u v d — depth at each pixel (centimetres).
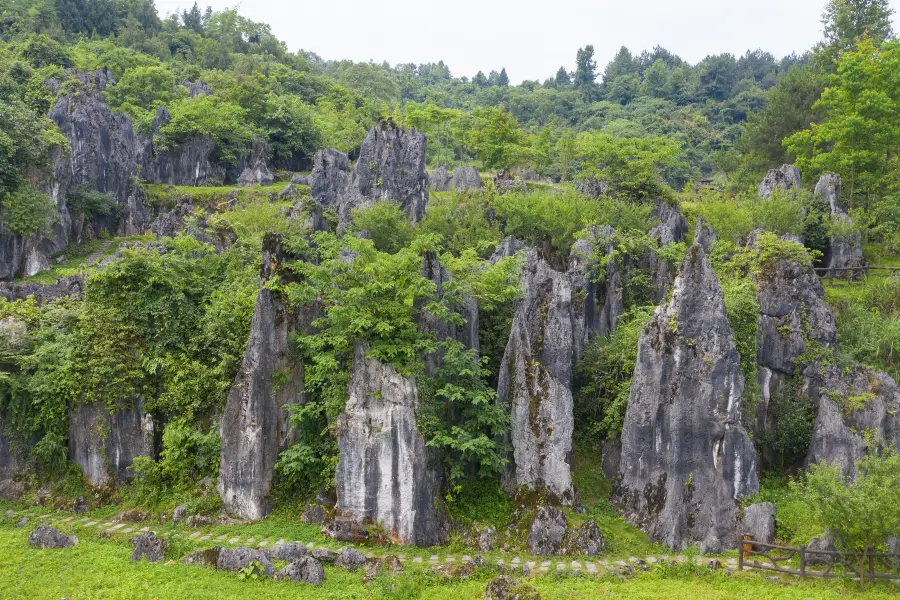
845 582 2836
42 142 6256
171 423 3747
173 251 4384
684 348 3434
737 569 2986
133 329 3903
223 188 8112
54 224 6488
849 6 8206
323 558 3014
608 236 4638
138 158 8200
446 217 5466
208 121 8512
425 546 3225
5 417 3891
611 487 3678
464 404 3578
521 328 3691
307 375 3609
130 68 10650
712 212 5453
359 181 6162
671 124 14475
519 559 3123
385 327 3269
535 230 5309
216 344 3875
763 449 3794
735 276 4122
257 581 2805
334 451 3491
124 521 3531
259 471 3478
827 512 2872
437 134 10806
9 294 4772
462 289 3794
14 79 8206
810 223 5397
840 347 4203
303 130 9981
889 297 4709
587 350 4162
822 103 6400
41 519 3569
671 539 3272
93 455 3806
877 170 6216
